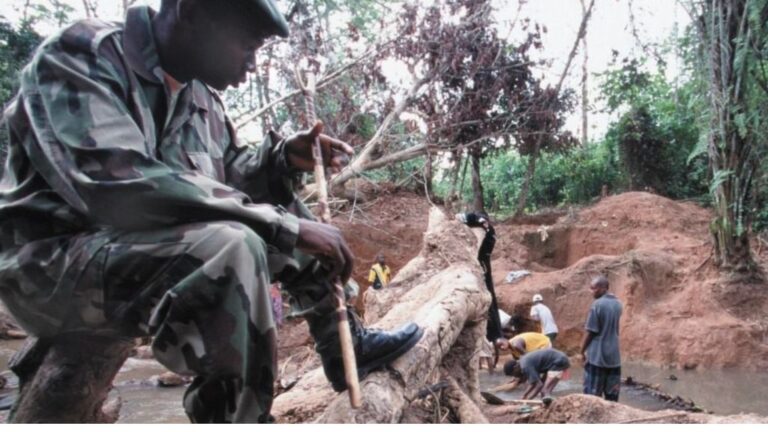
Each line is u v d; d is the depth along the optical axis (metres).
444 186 23.34
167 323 1.69
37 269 1.84
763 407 8.64
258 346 1.75
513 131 15.28
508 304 13.47
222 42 1.99
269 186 2.52
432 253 5.64
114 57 1.90
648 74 19.20
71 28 1.88
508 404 5.70
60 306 1.85
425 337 3.37
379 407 2.50
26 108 1.82
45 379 2.04
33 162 1.84
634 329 12.59
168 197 1.69
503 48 14.27
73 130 1.73
